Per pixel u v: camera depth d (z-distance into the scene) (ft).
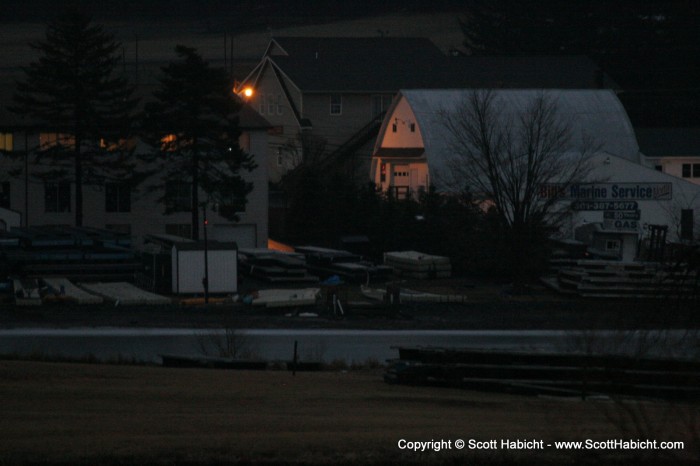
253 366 383.65
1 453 204.13
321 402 279.49
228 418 245.04
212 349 457.27
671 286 323.78
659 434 216.54
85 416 244.42
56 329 510.58
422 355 328.90
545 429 234.58
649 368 289.33
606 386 288.30
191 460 202.08
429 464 203.82
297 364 385.09
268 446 212.64
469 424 241.96
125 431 226.17
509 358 320.29
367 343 486.38
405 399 290.56
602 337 379.55
